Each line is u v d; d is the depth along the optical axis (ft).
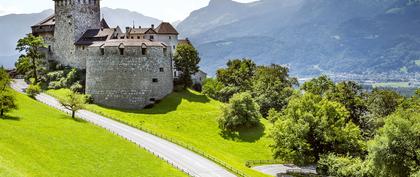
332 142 340.18
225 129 431.84
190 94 537.65
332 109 348.59
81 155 256.52
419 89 546.26
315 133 340.59
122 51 486.79
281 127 349.20
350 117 491.31
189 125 431.84
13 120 305.12
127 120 411.54
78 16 596.70
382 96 536.42
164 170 263.08
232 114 433.89
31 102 405.18
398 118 276.62
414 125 271.28
